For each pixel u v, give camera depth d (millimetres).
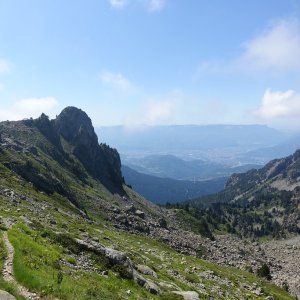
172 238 139500
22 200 89250
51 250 38188
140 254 72062
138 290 38281
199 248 141000
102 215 144375
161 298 39281
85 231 73438
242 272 119625
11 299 22734
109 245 65062
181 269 72750
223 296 59719
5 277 26641
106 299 30047
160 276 50969
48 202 111250
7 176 119750
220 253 144000
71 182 193125
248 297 69000
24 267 28469
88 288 30500
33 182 135375
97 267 39625
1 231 38375
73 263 37625
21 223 47406
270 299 77875
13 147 184500
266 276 128000
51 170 185000
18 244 34062
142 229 138750
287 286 118438
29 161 154000
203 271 80938
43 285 26875
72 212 114188
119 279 38688
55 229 56750
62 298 26531
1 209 62406
